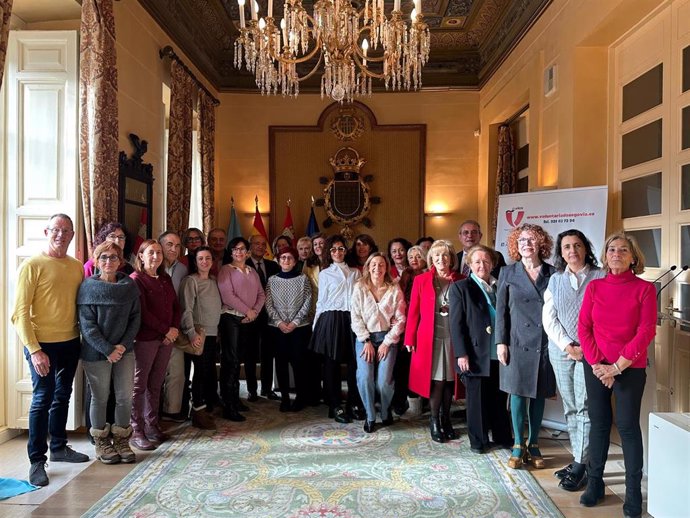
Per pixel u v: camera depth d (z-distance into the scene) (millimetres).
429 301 4121
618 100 4699
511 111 7039
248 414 4855
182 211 6312
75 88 4152
